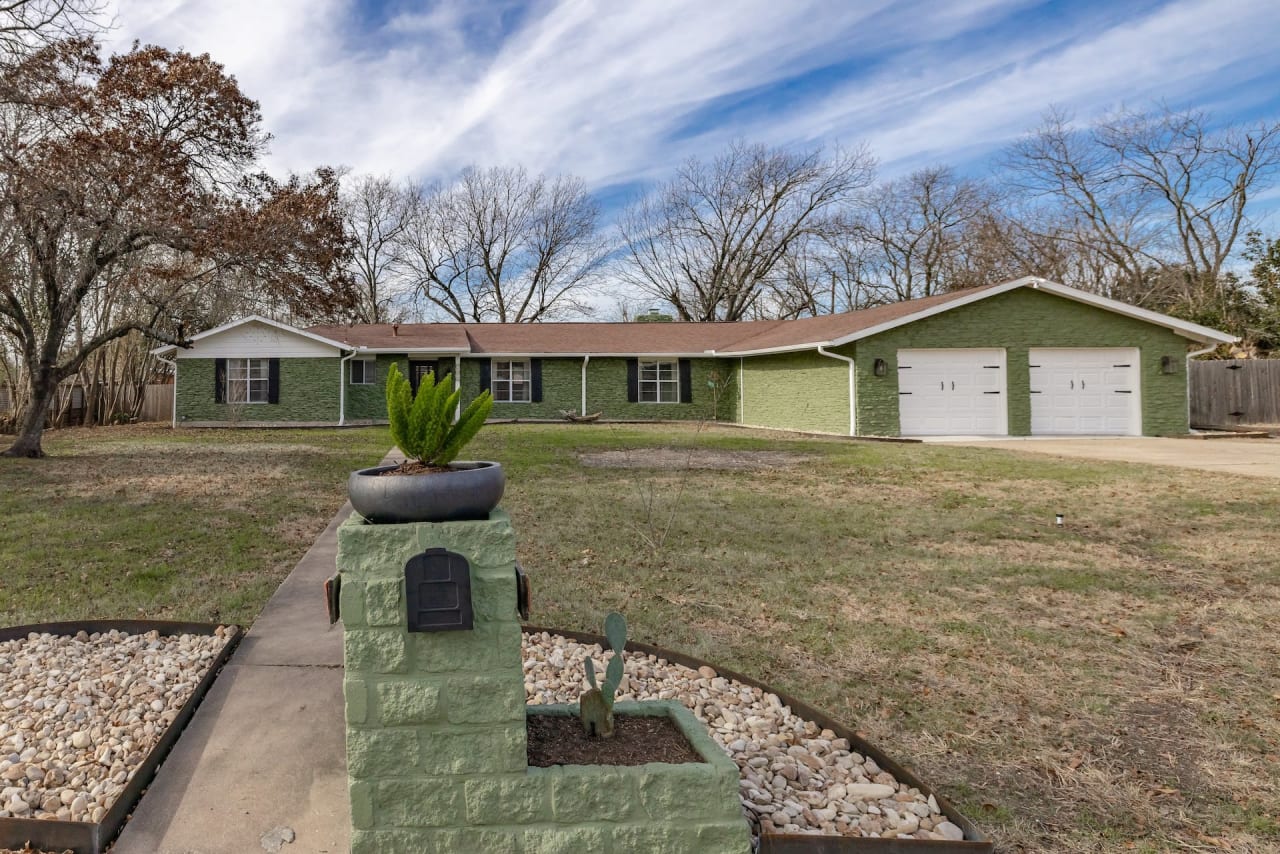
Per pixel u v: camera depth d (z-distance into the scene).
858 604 4.22
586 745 2.10
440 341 19.53
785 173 30.78
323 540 5.39
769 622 3.93
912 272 31.58
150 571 4.51
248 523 5.91
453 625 1.77
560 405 20.34
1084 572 4.84
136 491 7.33
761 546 5.48
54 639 3.39
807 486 8.26
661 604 4.19
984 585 4.57
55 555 4.82
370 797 1.81
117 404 20.81
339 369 18.25
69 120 9.38
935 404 14.78
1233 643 3.64
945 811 2.24
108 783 2.24
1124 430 14.89
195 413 17.73
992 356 14.80
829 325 17.88
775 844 2.01
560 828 1.86
